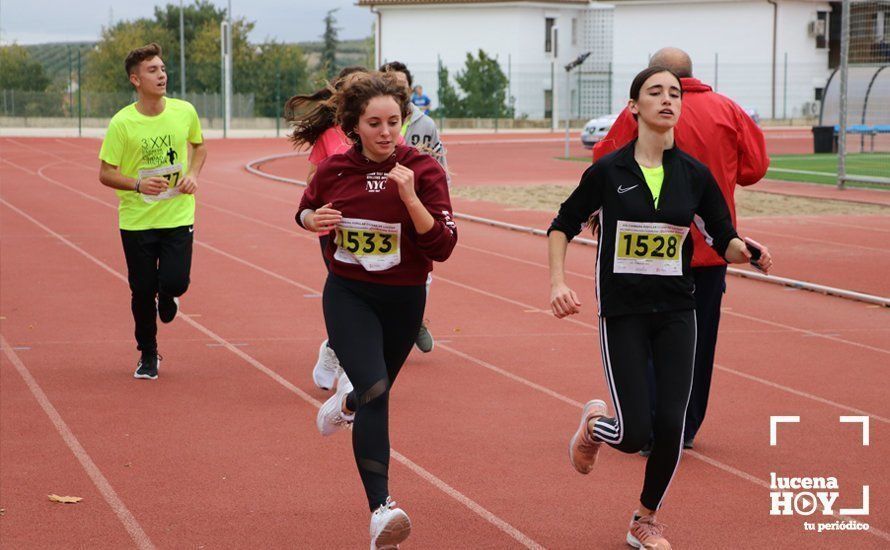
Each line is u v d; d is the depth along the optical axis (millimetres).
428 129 7660
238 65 68312
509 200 20250
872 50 25922
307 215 4617
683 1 59312
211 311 9953
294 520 4906
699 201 4578
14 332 9000
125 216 7297
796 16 58938
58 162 29469
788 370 7871
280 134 50875
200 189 22203
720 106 5852
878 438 6223
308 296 10742
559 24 63062
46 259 12945
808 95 59781
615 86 61406
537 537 4727
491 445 6055
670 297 4531
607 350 4543
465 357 8234
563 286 4582
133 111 7223
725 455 5898
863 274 12125
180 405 6855
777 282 11664
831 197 20703
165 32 74438
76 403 6875
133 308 7430
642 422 4406
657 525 4559
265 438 6168
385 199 4477
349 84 4480
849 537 4730
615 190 4516
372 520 4254
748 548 4613
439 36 62938
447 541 4668
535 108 62312
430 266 4652
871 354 8406
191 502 5129
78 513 4965
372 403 4375
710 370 5902
